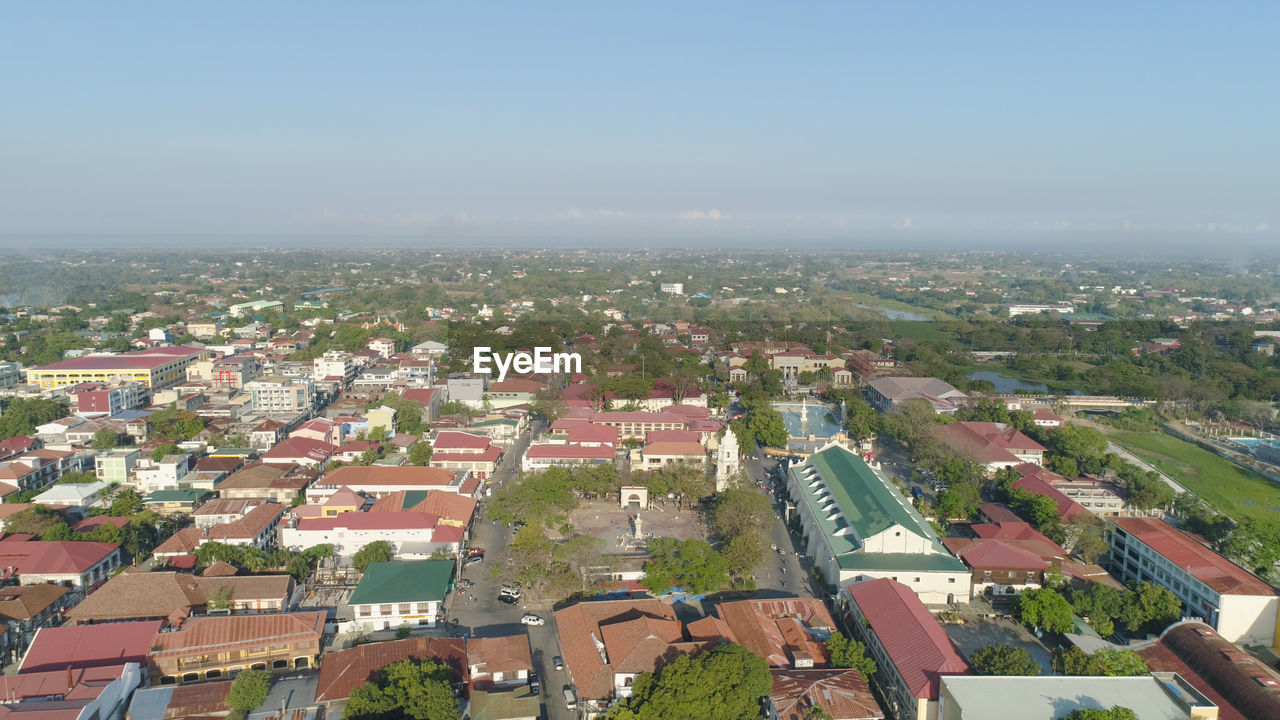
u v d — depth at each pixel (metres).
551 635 119.88
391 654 106.38
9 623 114.44
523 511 158.25
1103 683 95.44
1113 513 175.25
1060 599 120.75
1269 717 91.19
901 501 156.12
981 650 103.06
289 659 110.75
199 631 108.75
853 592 122.38
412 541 147.38
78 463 193.12
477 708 96.75
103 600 118.50
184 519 163.00
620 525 164.25
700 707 93.19
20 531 144.75
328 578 137.88
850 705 96.00
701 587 129.75
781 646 111.56
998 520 157.25
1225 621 118.06
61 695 94.50
